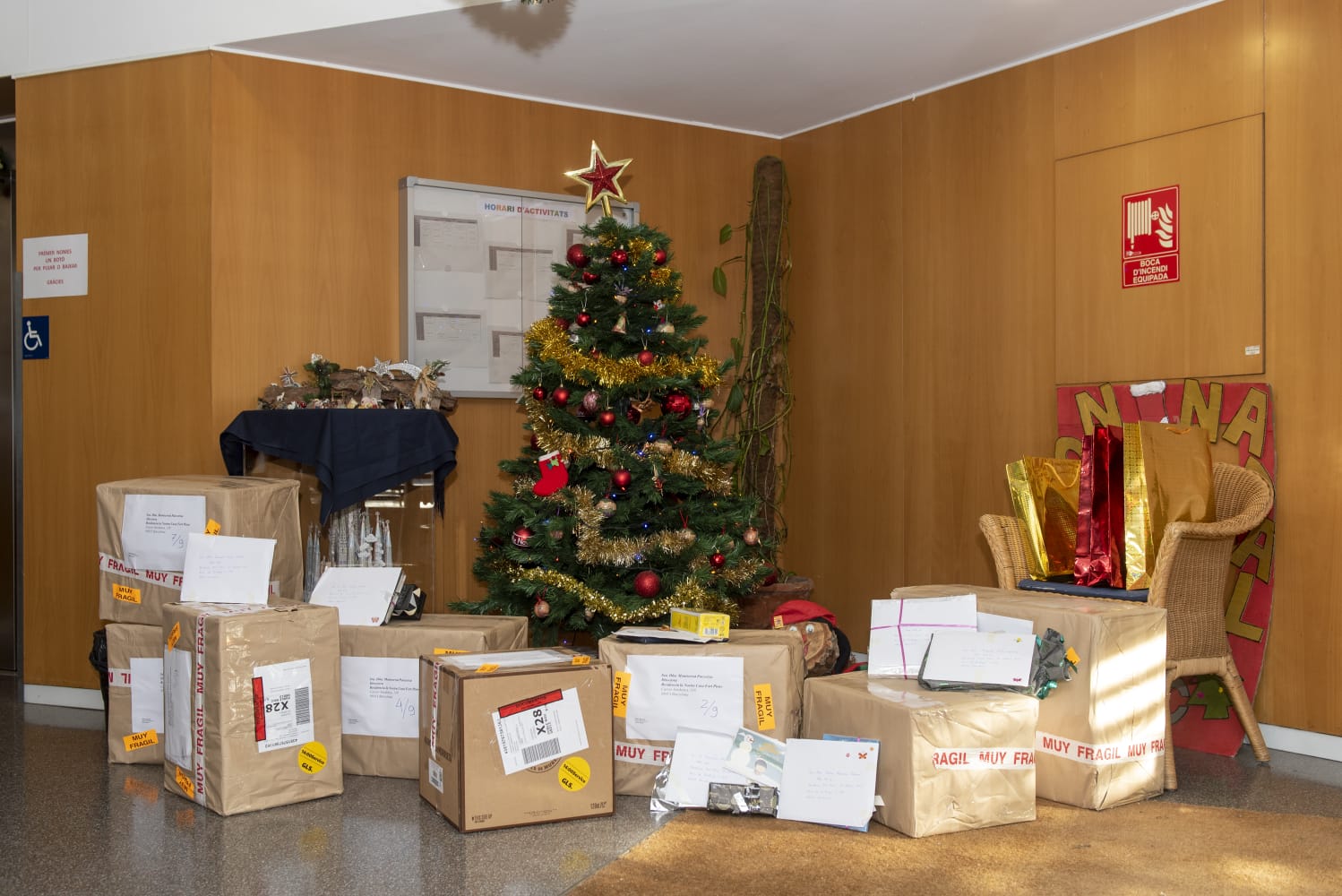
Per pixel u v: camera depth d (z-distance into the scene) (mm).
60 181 4258
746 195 5266
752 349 5223
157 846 2605
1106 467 3434
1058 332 4160
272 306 4195
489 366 4570
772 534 5133
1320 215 3426
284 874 2426
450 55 4270
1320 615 3436
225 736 2820
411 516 3850
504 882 2371
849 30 4055
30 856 2543
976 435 4465
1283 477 3520
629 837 2658
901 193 4777
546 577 3844
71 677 4234
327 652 2992
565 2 3807
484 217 4566
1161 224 3842
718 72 4480
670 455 3955
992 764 2736
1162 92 3850
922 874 2400
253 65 4176
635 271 3982
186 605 3045
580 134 4859
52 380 4270
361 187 4387
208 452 4074
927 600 3115
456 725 2719
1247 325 3600
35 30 4270
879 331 4875
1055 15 3895
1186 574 3246
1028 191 4285
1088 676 2861
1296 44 3484
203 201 4082
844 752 2777
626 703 2959
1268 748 3549
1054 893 2295
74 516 4238
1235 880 2375
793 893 2295
